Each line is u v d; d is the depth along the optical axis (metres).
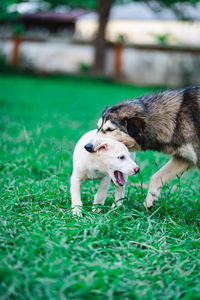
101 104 12.89
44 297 2.17
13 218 3.26
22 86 17.59
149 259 2.83
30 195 3.94
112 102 13.55
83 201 4.12
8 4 24.77
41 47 24.44
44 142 6.13
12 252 2.65
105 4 21.66
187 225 3.69
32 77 22.31
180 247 3.11
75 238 3.04
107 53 23.20
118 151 3.59
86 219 3.38
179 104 4.05
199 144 3.92
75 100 13.86
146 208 4.02
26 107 11.47
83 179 3.82
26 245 2.76
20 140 6.58
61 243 2.83
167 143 4.12
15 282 2.22
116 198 4.08
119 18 33.06
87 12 29.47
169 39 29.12
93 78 22.03
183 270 2.69
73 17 27.97
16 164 5.19
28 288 2.23
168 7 21.44
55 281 2.29
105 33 22.38
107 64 23.28
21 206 3.69
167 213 3.86
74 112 10.88
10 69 23.78
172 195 4.25
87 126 8.35
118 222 3.41
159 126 4.07
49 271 2.43
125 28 33.31
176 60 22.47
